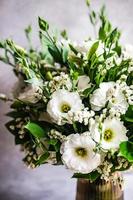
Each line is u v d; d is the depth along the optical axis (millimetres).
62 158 652
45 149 687
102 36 779
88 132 653
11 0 999
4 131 1032
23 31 1007
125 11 992
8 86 1014
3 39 1011
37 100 712
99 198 757
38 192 1043
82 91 683
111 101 659
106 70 696
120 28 998
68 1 995
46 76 723
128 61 702
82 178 728
